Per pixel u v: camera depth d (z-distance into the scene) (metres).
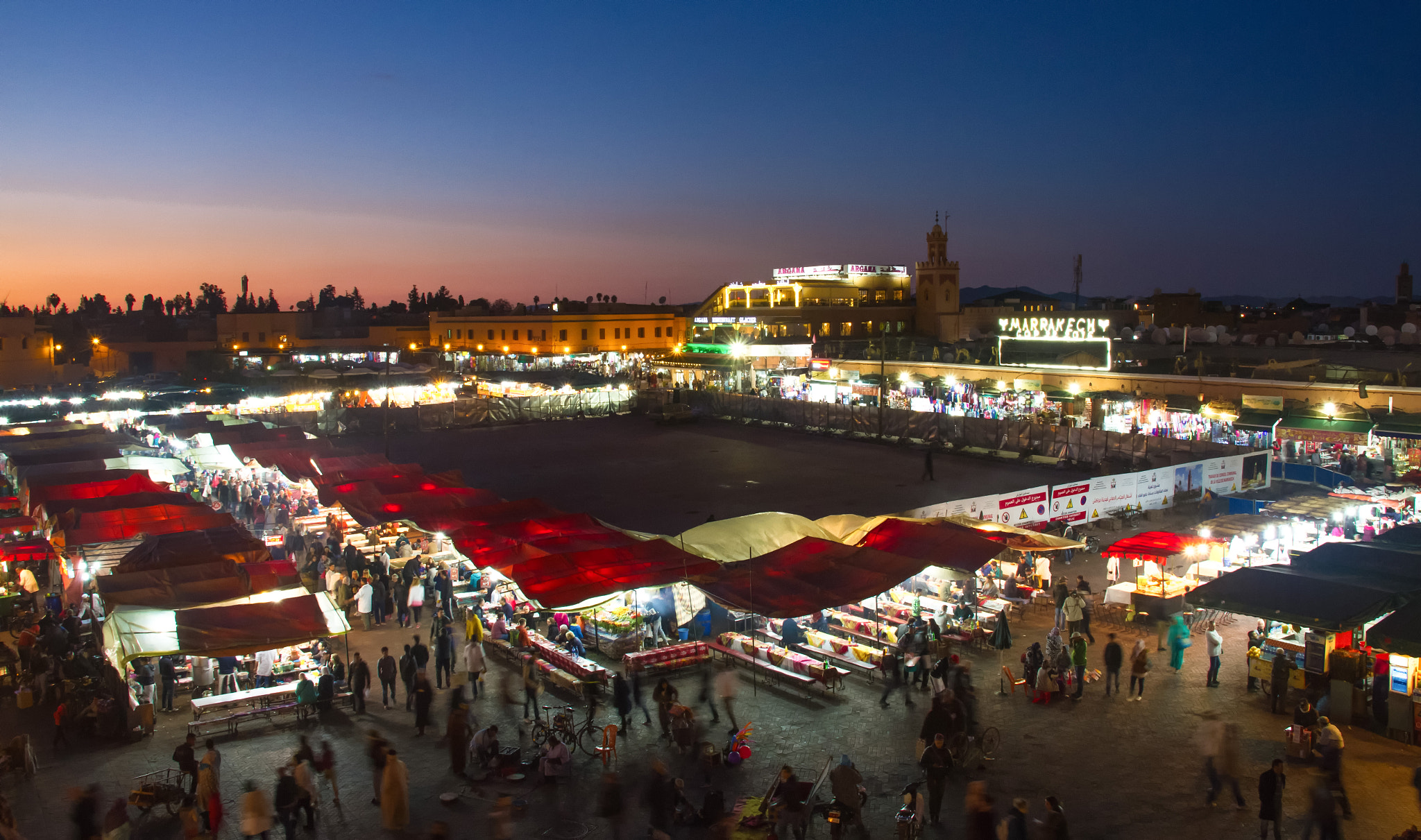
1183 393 52.84
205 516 28.86
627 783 16.80
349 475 34.59
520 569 23.19
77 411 59.41
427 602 28.02
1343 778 16.36
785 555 24.73
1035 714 19.44
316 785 16.56
